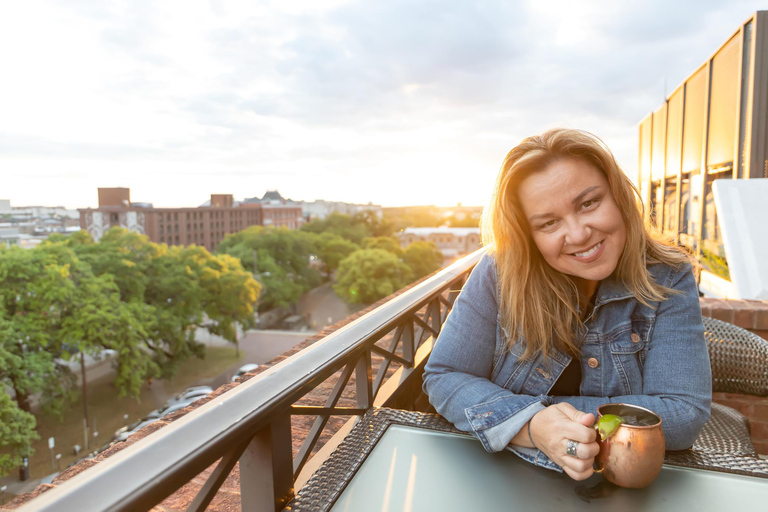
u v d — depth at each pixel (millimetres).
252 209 117188
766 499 639
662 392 808
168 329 39250
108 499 372
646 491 656
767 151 7281
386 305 1378
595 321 868
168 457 450
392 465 732
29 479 24781
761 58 7180
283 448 672
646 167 15000
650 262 857
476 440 809
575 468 648
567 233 750
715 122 8617
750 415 2133
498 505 624
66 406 32906
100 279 35969
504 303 866
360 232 102875
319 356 814
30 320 30188
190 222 102062
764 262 3543
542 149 740
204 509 557
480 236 934
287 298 68750
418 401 2170
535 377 894
